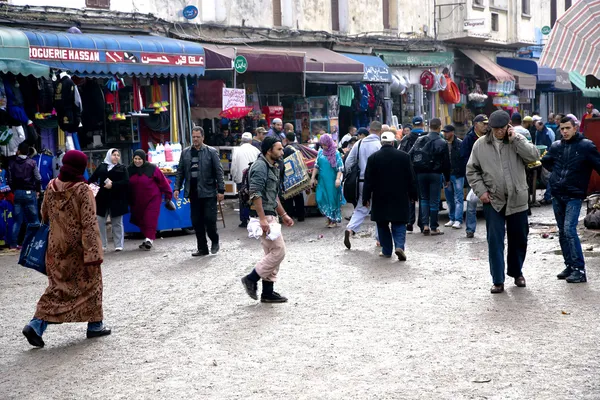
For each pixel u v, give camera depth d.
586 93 39.53
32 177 15.02
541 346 7.37
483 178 9.73
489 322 8.32
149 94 19.59
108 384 6.80
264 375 6.83
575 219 10.17
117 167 14.73
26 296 10.95
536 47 39.38
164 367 7.22
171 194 15.33
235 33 23.75
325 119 25.05
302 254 13.38
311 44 26.31
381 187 12.34
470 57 33.50
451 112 32.88
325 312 9.08
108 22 19.66
